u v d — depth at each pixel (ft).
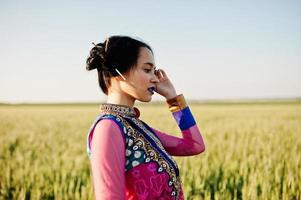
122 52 5.30
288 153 24.98
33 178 20.02
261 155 26.40
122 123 5.14
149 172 5.12
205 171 20.17
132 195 5.11
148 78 5.39
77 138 40.55
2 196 18.75
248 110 115.75
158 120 66.28
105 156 4.79
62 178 19.21
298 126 48.47
